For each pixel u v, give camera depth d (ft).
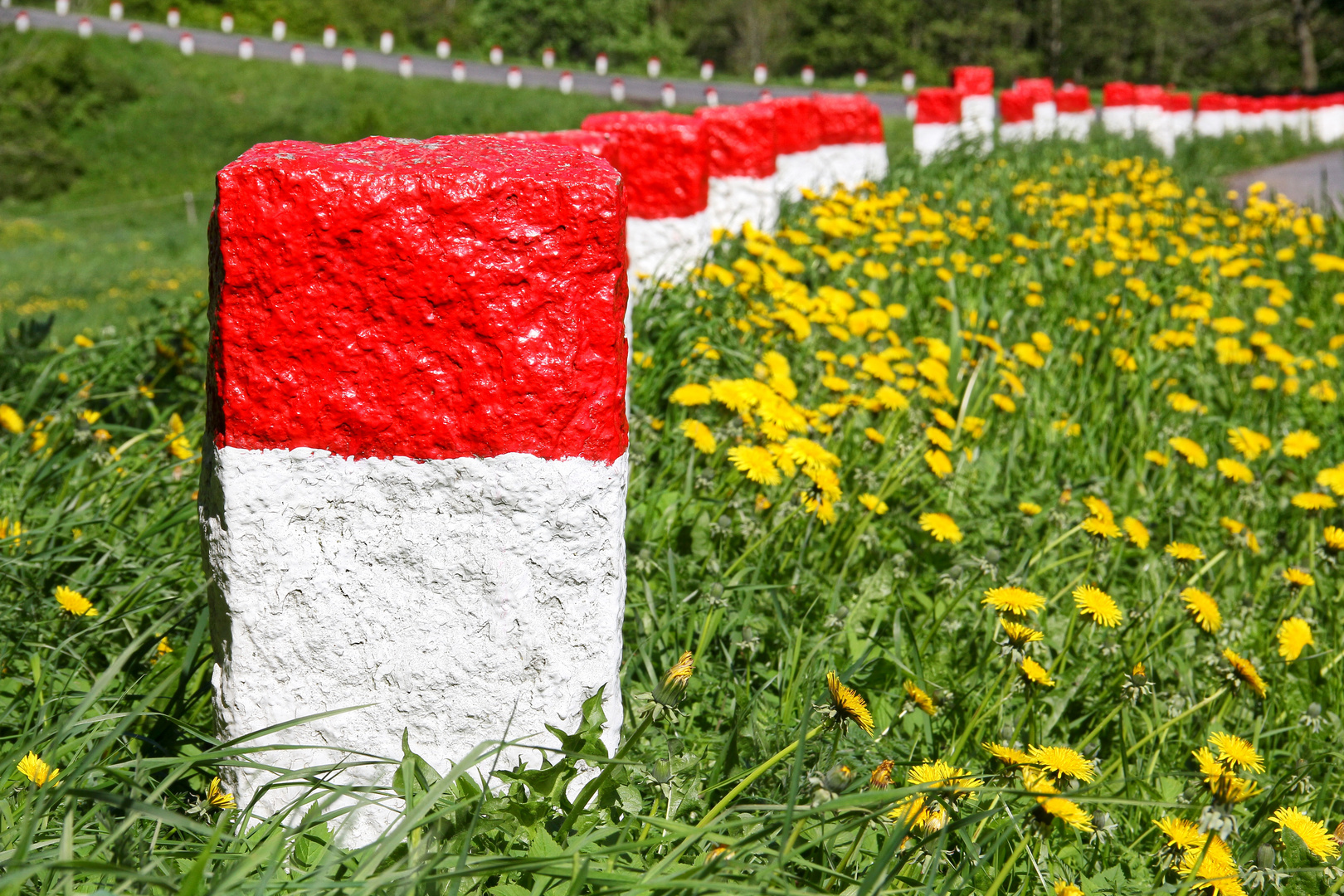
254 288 5.75
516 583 6.23
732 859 5.50
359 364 5.88
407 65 143.64
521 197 5.85
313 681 6.19
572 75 159.63
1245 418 17.33
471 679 6.31
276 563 6.02
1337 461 16.15
